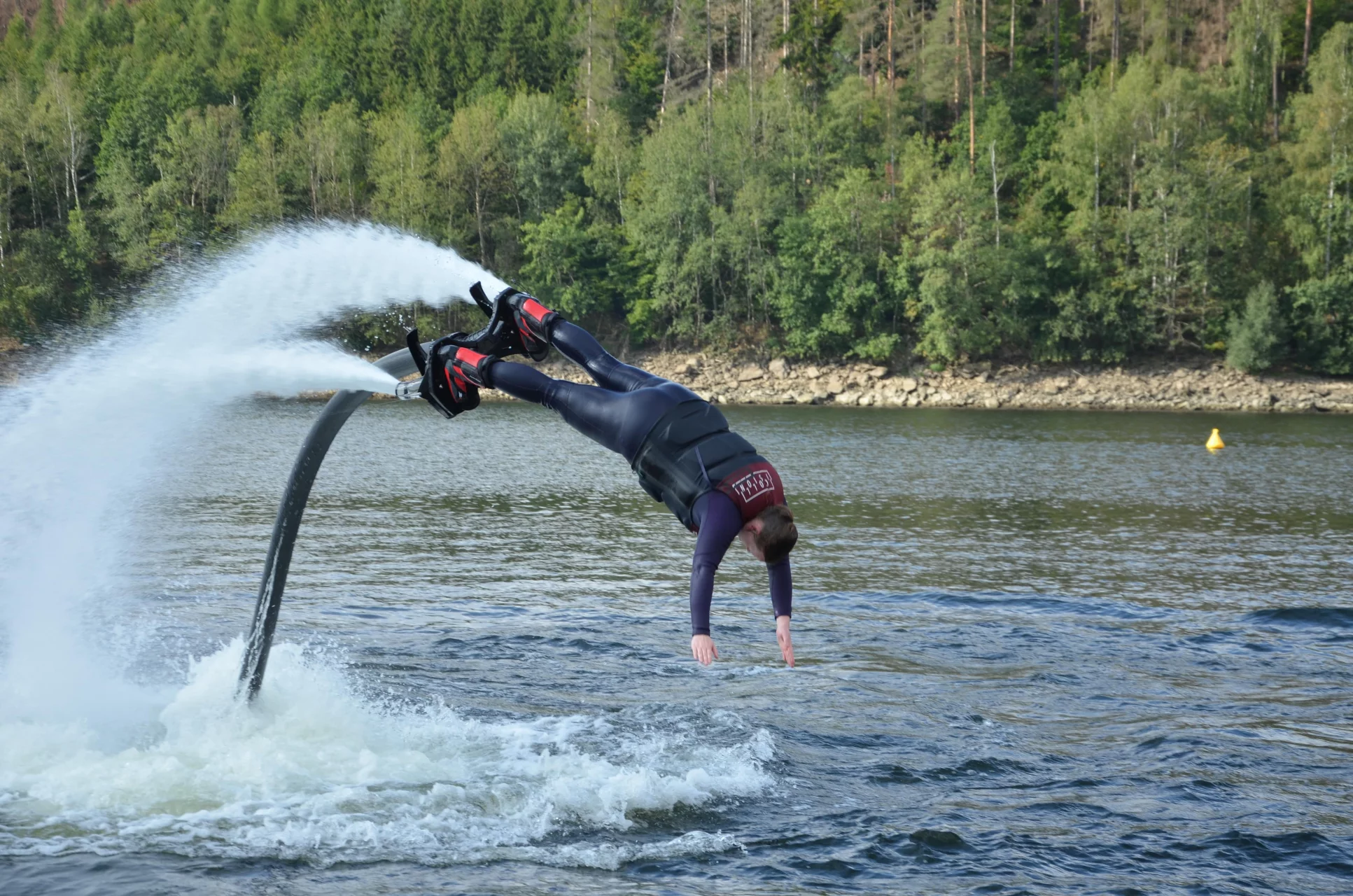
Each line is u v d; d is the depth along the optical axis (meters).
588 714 9.30
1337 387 69.88
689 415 6.45
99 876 6.06
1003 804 7.52
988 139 89.75
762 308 83.12
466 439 43.44
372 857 6.43
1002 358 77.81
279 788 7.35
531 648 11.74
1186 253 77.44
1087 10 116.88
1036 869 6.49
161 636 12.03
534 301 7.02
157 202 83.94
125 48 133.00
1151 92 82.06
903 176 84.50
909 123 93.56
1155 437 47.12
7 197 87.56
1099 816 7.33
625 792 7.46
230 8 136.12
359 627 12.58
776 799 7.52
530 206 90.19
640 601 14.54
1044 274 76.75
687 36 114.81
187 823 6.78
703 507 6.25
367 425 49.44
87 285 81.56
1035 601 14.93
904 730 9.10
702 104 92.06
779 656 11.65
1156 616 13.98
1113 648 12.26
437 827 6.86
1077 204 81.56
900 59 102.62
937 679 10.78
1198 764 8.34
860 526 22.44
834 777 7.97
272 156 83.88
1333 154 76.56
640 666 11.05
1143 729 9.22
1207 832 7.07
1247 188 78.31
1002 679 10.84
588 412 6.61
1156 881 6.38
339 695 9.48
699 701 9.78
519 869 6.34
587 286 84.50
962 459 37.28
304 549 18.62
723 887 6.18
